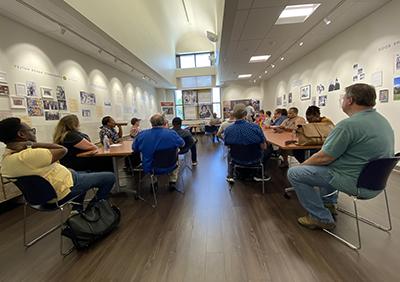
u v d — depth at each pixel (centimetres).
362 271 154
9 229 244
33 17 341
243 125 298
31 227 246
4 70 330
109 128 430
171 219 246
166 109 1262
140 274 163
